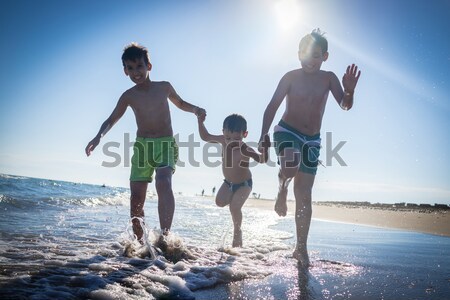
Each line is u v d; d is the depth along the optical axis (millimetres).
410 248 5289
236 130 4867
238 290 2697
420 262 4094
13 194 9750
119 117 4387
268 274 3213
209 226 6660
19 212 6707
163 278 2742
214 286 2783
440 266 3879
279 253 4410
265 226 7875
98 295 2264
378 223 9969
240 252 4191
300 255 3822
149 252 3498
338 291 2732
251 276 3113
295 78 4148
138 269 2973
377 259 4180
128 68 4238
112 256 3430
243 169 4852
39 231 4699
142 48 4305
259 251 4480
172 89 4527
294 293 2658
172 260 3432
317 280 3051
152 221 6582
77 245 3865
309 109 4078
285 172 3934
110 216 7160
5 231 4477
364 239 6238
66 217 6512
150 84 4344
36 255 3238
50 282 2482
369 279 3131
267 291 2693
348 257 4254
